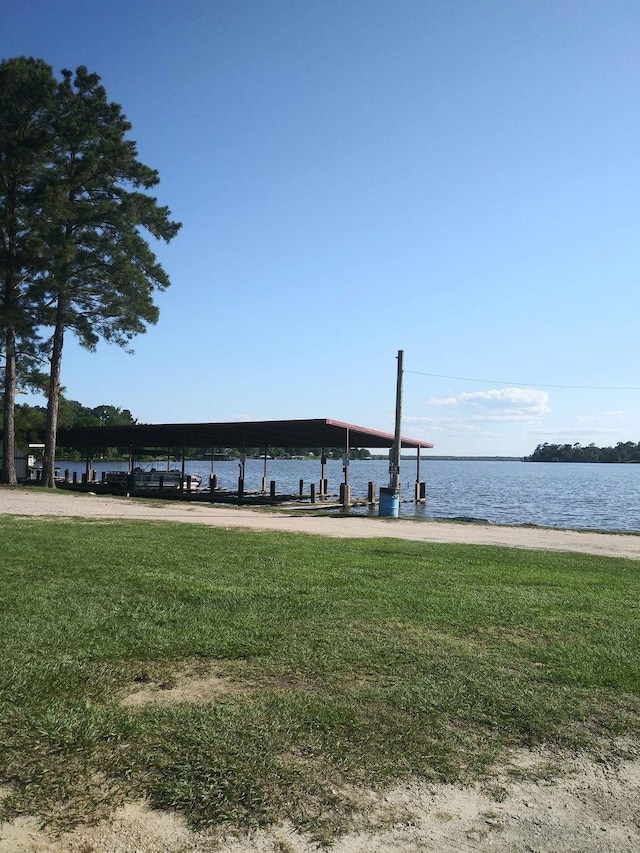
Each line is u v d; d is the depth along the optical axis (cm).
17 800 288
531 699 413
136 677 436
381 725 370
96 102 2853
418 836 276
